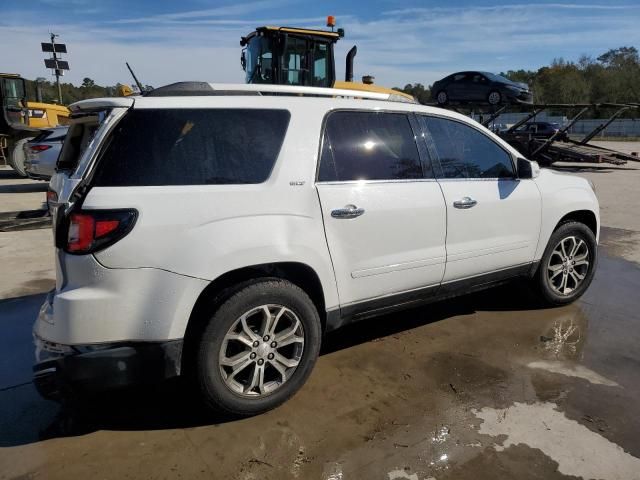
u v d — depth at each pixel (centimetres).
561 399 313
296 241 293
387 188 335
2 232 776
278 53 932
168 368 264
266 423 288
